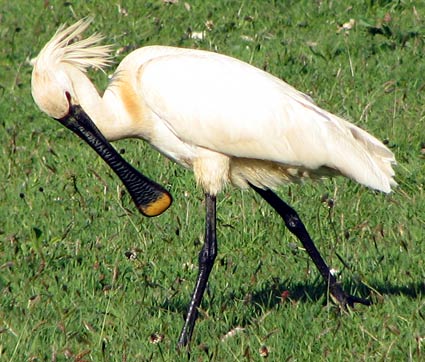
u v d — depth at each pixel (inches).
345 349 410.0
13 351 416.8
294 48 762.8
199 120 451.8
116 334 434.3
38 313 451.8
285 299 450.3
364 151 448.5
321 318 437.4
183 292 473.4
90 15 848.3
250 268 494.0
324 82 705.0
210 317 437.4
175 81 454.9
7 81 766.5
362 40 764.0
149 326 441.4
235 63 460.8
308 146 446.6
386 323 425.4
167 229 536.1
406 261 486.6
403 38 759.1
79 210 563.2
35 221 555.8
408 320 430.3
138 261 504.1
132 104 464.8
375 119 643.5
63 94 456.8
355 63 730.8
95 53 463.8
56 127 687.7
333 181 574.2
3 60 802.2
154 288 476.4
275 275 485.7
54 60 457.7
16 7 882.8
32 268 501.7
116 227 543.5
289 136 447.8
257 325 430.3
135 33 810.8
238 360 399.9
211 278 488.7
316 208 546.9
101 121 463.8
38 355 415.5
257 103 449.4
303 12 817.5
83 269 495.2
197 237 522.6
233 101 449.7
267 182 466.9
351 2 822.5
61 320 436.5
